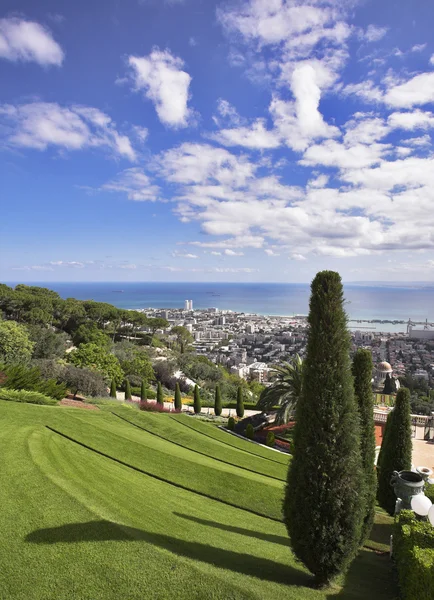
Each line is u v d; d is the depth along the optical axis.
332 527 5.04
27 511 6.00
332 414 5.15
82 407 18.70
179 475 10.23
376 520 9.14
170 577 4.61
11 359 24.41
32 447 9.41
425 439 19.33
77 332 44.62
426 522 5.91
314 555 5.10
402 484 7.18
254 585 4.82
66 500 6.46
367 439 7.22
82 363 26.94
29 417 13.27
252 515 8.59
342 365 5.31
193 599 4.29
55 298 52.19
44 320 43.03
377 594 5.43
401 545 5.68
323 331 5.35
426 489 7.76
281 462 14.31
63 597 4.27
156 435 15.51
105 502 6.91
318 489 5.09
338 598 4.98
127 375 32.50
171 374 37.38
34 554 4.95
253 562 5.79
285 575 5.51
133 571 4.69
